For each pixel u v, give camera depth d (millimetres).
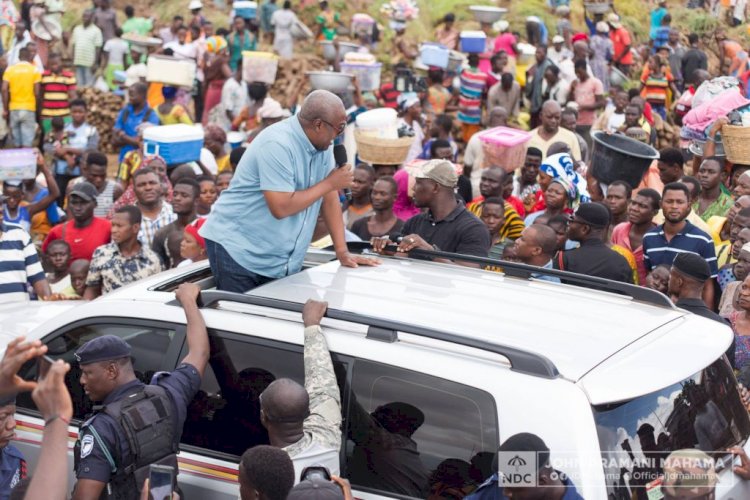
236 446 3939
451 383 3445
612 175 8117
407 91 13625
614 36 17750
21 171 8906
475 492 3289
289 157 4441
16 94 13664
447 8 18672
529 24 17266
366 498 3586
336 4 17938
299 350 3818
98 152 9867
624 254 6621
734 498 3600
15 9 16078
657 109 15562
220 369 3973
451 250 6059
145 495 3377
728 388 3771
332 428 3551
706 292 6617
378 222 7641
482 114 14844
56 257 7629
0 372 2971
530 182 9711
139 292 4430
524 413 3266
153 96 13000
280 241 4570
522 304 4066
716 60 19594
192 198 7402
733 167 8367
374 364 3613
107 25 16672
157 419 3707
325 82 11773
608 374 3371
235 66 16625
